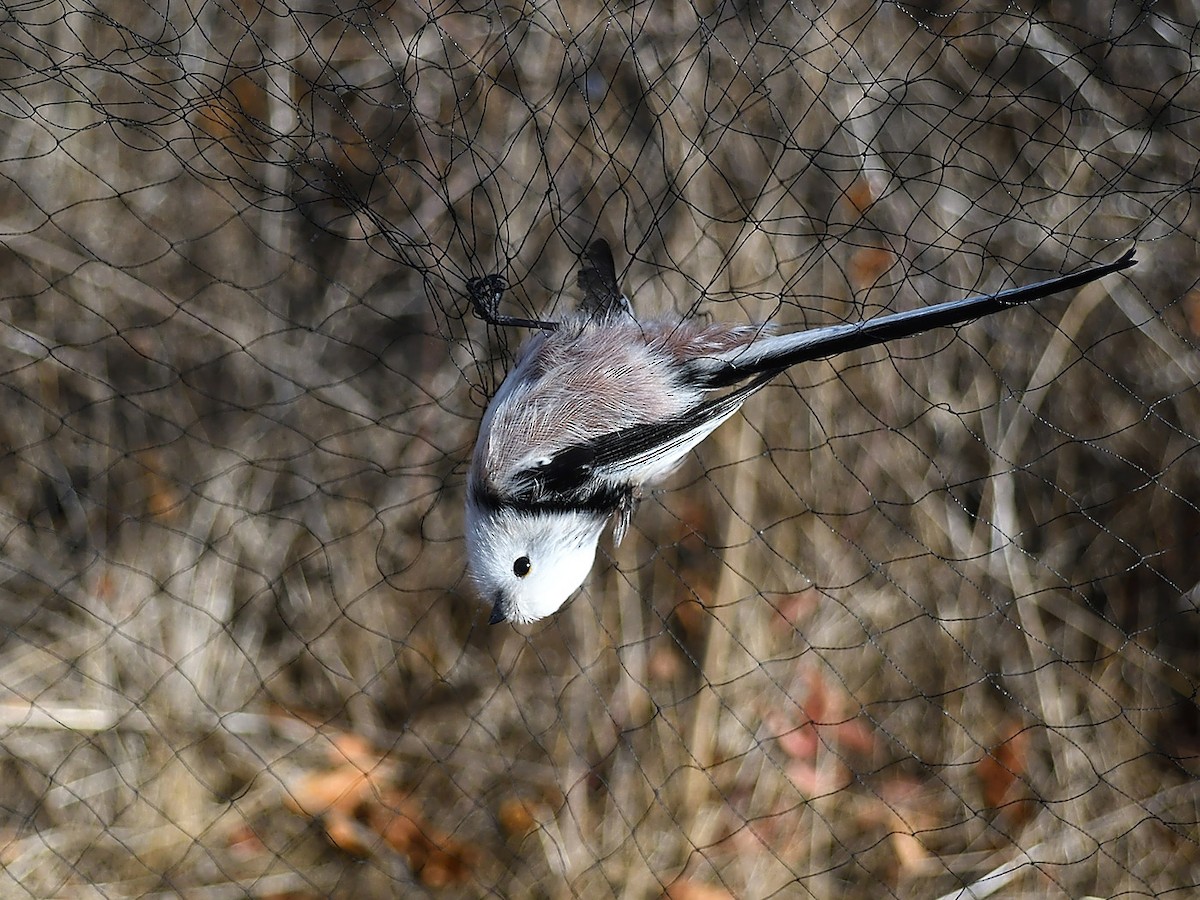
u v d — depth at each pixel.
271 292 12.07
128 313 12.04
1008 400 10.47
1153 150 10.27
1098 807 10.23
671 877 9.80
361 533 11.71
